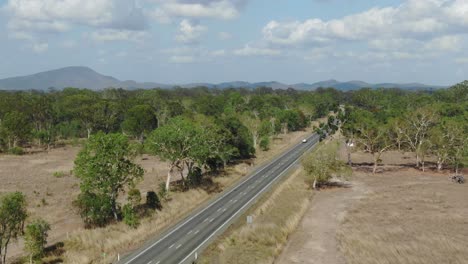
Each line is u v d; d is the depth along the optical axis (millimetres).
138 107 147000
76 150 141250
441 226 59969
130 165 62469
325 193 82000
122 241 53125
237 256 49312
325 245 53719
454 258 47719
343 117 149750
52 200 72812
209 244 53531
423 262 46688
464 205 71875
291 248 52875
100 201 57969
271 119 166375
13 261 46594
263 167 109562
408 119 115688
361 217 65250
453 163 101000
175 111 181250
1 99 162375
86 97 171000
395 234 56469
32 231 46000
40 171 101938
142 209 65312
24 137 138625
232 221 63375
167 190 76250
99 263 47000
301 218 65750
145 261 47812
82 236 53219
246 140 116250
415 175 99062
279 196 78562
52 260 46875
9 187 82438
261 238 54719
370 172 102938
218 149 92750
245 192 82250
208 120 113375
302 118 199375
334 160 84812
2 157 123312
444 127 103938
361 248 51375
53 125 172250
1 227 44406
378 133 108812
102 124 159125
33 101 164000
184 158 79875
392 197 78062
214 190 84062
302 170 103500
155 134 77188
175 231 58969
